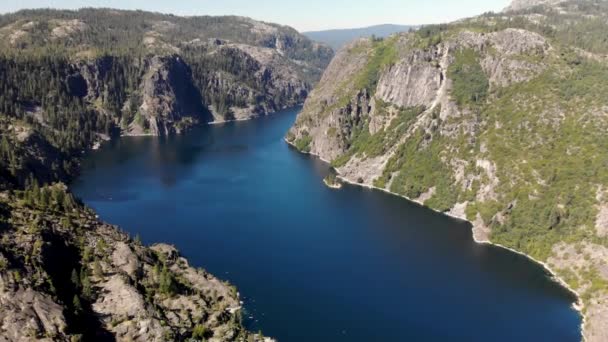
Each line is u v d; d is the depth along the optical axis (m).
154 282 157.62
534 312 162.62
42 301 130.62
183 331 139.38
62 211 183.12
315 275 183.50
